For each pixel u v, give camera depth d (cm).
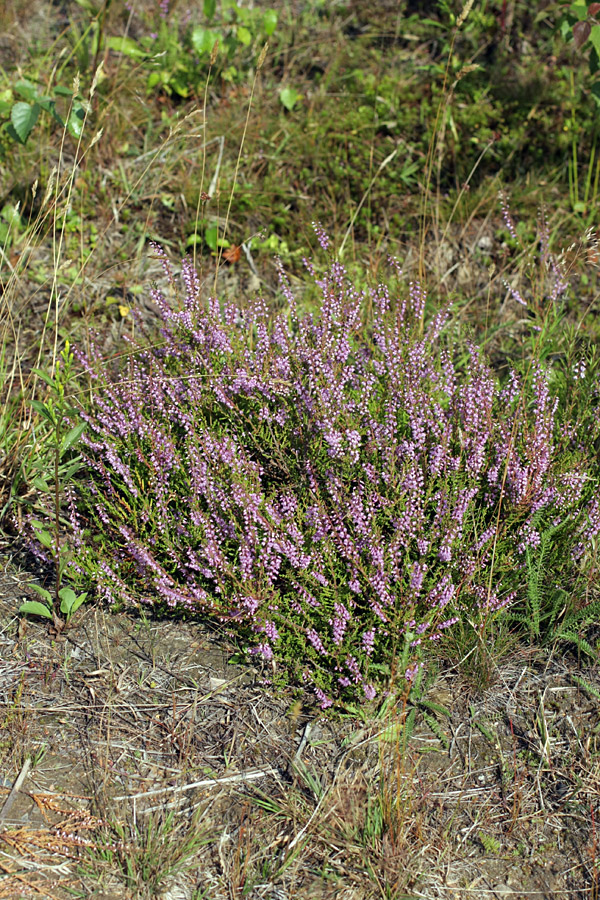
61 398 195
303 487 200
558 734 190
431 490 197
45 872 178
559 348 225
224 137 247
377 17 273
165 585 196
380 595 190
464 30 264
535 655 197
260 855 180
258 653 194
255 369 207
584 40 231
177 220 242
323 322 209
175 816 183
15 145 245
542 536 197
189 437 201
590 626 199
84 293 231
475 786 186
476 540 195
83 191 239
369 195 245
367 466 197
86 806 183
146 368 212
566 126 253
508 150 252
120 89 251
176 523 198
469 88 258
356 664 189
